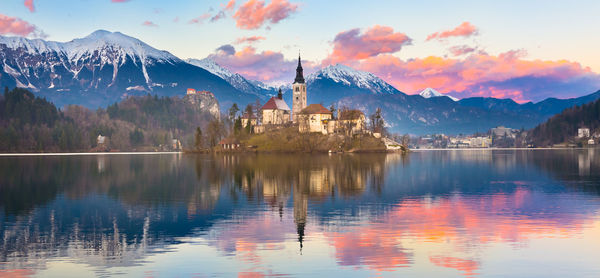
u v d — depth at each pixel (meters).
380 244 44.38
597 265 37.94
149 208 65.81
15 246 44.44
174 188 90.50
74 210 64.62
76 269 37.44
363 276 35.62
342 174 120.56
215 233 49.31
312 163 172.38
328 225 52.84
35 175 125.25
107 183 101.88
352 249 42.72
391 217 57.53
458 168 152.50
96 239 47.06
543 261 38.94
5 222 55.88
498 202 69.81
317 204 68.31
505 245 43.72
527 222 53.84
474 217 57.22
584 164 176.75
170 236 48.09
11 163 194.00
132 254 41.59
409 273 36.22
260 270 37.12
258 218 57.56
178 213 61.53
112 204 69.94
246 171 133.12
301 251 42.25
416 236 47.31
